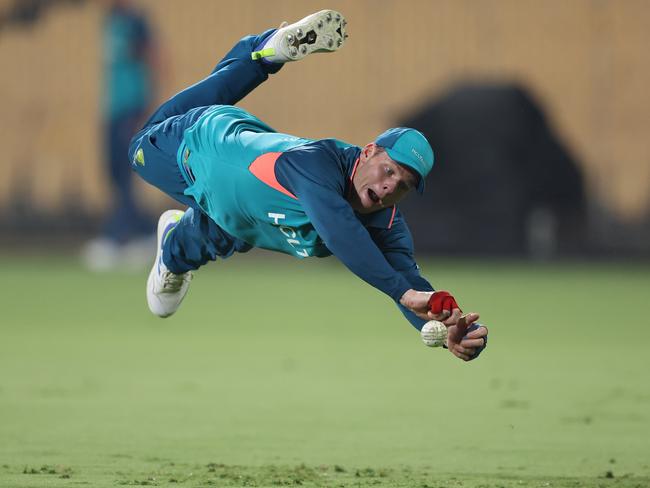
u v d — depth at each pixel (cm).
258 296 6044
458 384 3075
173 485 1792
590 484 1841
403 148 1744
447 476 1903
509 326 4644
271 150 1842
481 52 8506
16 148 8800
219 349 3841
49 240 8806
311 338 4197
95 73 8712
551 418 2528
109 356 3625
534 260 8300
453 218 8269
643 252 8319
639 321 4862
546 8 8419
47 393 2853
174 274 2262
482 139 8250
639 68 8331
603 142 8375
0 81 8781
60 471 1911
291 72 8669
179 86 8581
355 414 2580
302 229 1833
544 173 8294
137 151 2148
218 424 2436
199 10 8569
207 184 1964
